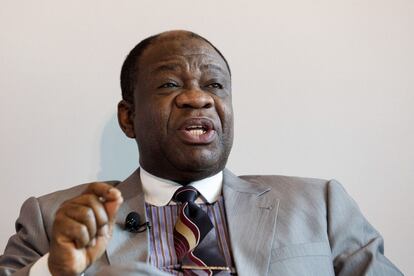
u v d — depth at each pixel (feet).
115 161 8.89
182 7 9.09
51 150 8.79
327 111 9.05
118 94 8.93
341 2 9.17
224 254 6.88
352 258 7.07
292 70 9.09
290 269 6.74
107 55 8.95
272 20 9.15
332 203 7.45
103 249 5.63
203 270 6.68
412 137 9.07
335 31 9.18
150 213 7.20
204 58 7.34
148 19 9.04
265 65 9.09
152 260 6.79
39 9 8.90
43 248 7.11
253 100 9.02
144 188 7.54
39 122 8.79
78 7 8.95
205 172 7.27
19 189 8.70
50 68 8.85
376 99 9.10
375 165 9.00
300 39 9.14
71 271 5.47
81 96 8.88
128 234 7.00
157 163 7.29
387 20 9.21
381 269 6.95
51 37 8.88
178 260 6.81
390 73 9.14
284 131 9.01
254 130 8.99
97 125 8.89
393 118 9.09
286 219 7.16
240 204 7.26
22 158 8.73
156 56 7.38
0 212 8.64
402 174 9.01
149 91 7.28
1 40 8.80
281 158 8.97
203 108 7.10
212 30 9.08
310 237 7.09
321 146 9.00
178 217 7.12
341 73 9.12
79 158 8.82
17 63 8.80
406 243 8.91
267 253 6.80
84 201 5.55
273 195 7.43
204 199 7.32
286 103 9.05
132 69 7.70
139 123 7.40
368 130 9.05
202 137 7.09
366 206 8.93
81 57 8.91
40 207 7.39
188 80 7.22
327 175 8.96
